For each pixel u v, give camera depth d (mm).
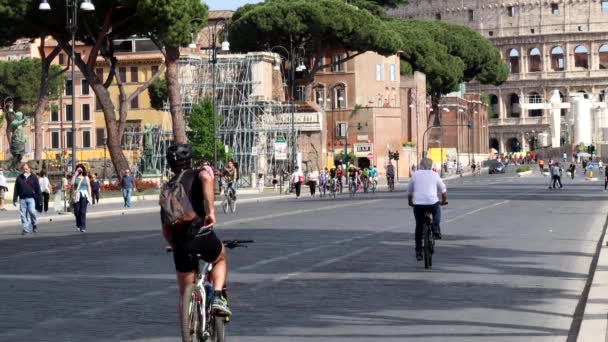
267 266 41594
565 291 33250
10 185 120688
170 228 20469
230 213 89438
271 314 28344
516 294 32500
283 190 165750
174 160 20797
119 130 136500
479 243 53188
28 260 45750
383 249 49781
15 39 134500
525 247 50594
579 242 53719
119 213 96562
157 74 140625
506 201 109562
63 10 128750
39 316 28141
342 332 25344
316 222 73000
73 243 56406
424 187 41250
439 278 37125
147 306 30094
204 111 176250
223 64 199625
